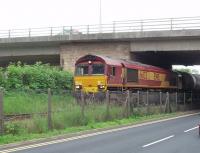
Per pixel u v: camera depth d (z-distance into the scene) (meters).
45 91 31.69
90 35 50.59
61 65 52.62
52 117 22.95
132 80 45.56
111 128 26.42
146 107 37.19
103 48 51.22
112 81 41.56
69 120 24.55
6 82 33.06
